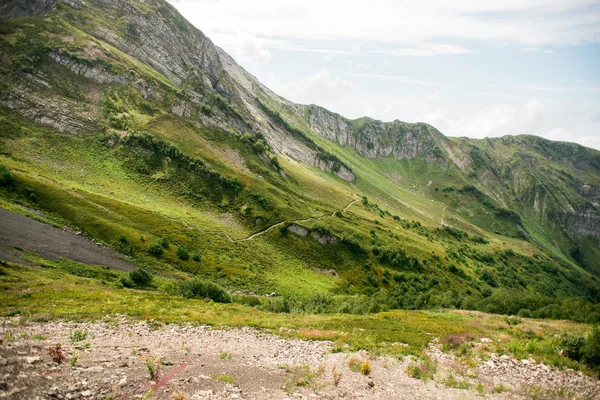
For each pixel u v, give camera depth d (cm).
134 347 2217
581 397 2120
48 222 8650
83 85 16638
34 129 13238
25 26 17362
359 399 1766
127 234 9700
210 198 14912
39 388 1234
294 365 2247
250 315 4419
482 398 1981
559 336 3731
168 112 18800
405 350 2923
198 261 10469
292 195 19500
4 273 4919
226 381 1733
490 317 5662
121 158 14162
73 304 3706
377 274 15488
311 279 12875
